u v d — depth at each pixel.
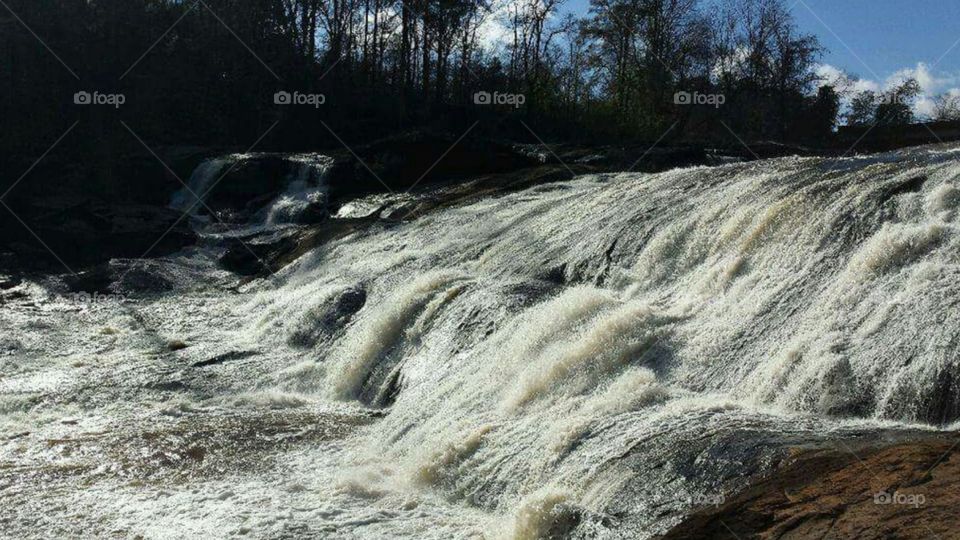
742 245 10.27
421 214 21.42
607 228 13.08
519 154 30.02
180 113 38.59
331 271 18.23
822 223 9.51
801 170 11.84
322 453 9.68
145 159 32.84
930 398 6.68
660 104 43.12
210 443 10.18
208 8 40.88
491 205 19.22
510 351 10.20
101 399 12.43
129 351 15.09
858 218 9.25
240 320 16.84
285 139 39.09
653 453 6.79
